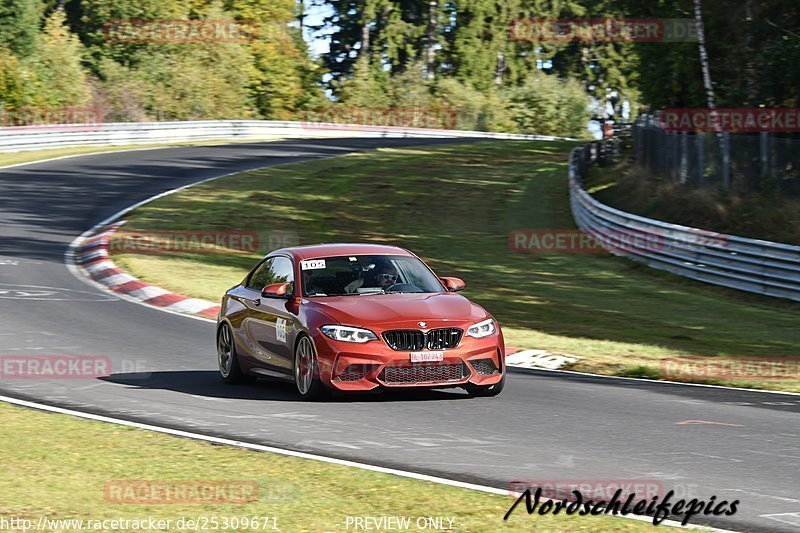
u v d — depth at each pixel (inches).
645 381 1098.7
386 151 4726.9
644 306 1800.0
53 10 6884.8
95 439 741.9
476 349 908.0
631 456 714.2
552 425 820.6
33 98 5019.7
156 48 6378.0
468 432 786.2
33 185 3125.0
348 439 755.4
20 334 1275.8
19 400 898.1
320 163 4079.7
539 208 3171.8
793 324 1641.2
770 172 2412.6
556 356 1238.9
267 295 952.9
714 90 3356.3
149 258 2054.6
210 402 913.5
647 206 2721.5
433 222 2893.7
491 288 1948.8
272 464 669.3
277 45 7347.4
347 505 573.3
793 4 2955.2
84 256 2101.4
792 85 2903.5
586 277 2139.5
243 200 3053.6
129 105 5620.1
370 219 2898.6
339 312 908.0
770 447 752.3
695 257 2106.3
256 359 995.3
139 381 1016.9
